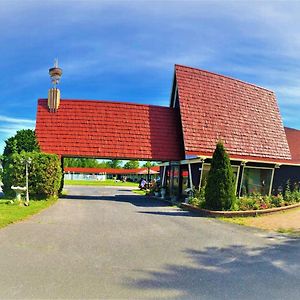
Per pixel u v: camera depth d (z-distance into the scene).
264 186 25.27
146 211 16.25
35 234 9.53
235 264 7.20
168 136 24.50
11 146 20.22
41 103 24.05
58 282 5.82
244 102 27.09
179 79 24.48
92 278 6.06
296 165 26.42
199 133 23.50
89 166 95.62
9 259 7.04
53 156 19.94
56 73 23.86
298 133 32.72
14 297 5.17
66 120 23.62
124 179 80.19
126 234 10.04
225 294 5.49
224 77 26.89
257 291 5.65
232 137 24.69
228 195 15.62
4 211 13.60
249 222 13.30
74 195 26.23
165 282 5.98
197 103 24.47
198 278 6.23
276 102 29.61
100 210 15.99
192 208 16.88
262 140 26.20
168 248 8.45
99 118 23.97
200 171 22.16
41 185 19.33
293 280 6.22
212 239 9.75
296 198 20.41
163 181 29.16
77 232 10.05
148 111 24.86
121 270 6.56
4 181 19.80
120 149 23.33
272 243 9.34
